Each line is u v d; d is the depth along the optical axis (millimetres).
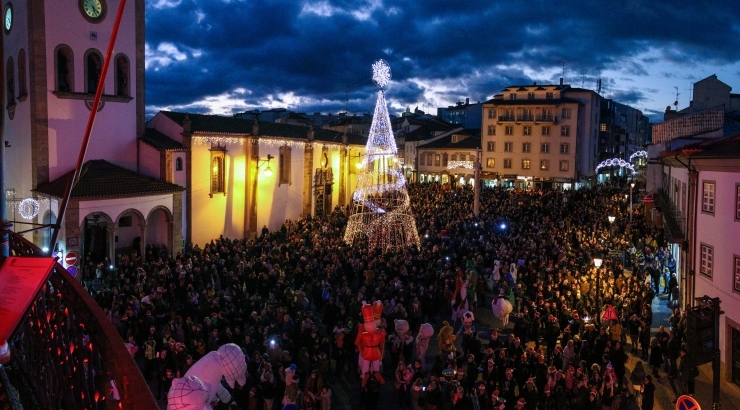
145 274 27844
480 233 40125
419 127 96625
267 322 21609
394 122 106875
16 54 37250
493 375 17719
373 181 45250
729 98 45750
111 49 5352
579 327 22562
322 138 57906
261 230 47625
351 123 98625
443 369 18391
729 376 21391
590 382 17344
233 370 7684
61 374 4586
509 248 34344
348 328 21172
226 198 44375
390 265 29938
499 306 26172
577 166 79000
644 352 23234
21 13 36156
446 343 20766
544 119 78500
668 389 20531
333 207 60656
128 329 20859
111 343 3646
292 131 54188
